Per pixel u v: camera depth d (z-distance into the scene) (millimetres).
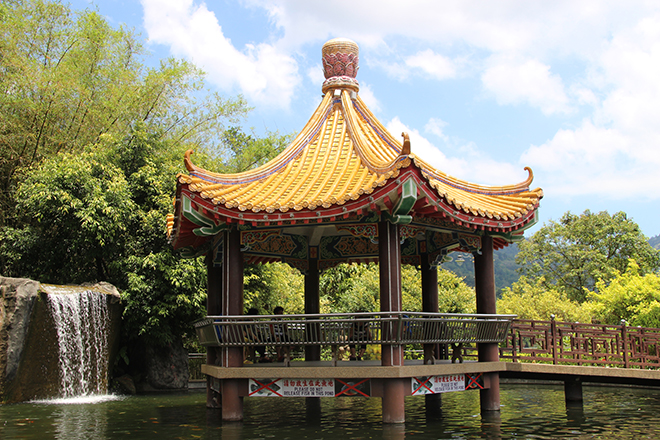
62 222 20656
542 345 14680
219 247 12820
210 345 12500
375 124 14102
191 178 11156
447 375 11648
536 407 14195
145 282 20500
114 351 20547
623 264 44469
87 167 20984
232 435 10086
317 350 15125
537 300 27312
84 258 22047
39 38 24125
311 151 13578
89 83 25047
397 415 10453
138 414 13531
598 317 25375
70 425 11805
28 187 20484
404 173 10023
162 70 27359
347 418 12234
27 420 12641
